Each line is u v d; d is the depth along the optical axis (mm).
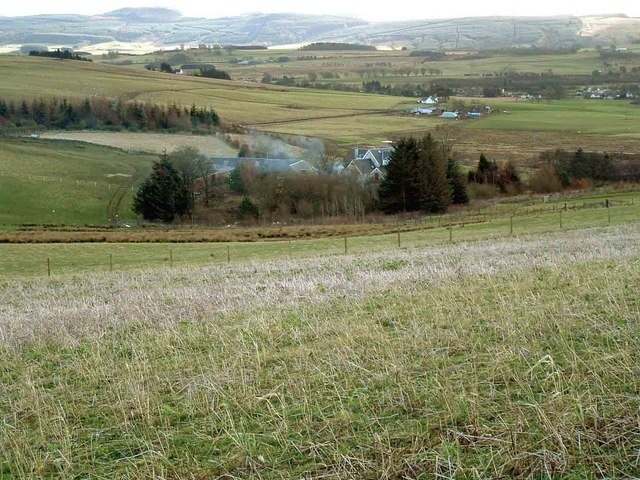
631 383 7203
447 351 9070
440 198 60281
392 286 15367
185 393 8680
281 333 11344
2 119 102375
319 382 8516
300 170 70188
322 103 141125
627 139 97562
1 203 65625
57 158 85312
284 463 6547
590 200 52750
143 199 62938
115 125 105562
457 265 18734
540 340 9211
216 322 13016
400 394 7641
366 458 6383
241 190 68312
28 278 28656
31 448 7359
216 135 102438
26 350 11891
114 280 25344
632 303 10789
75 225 57688
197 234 46969
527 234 34750
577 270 14773
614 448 6023
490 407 7113
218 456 6852
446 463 6043
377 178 66750
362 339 10359
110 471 6766
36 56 178125
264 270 24391
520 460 5949
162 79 158500
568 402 6871
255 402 8008
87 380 9711
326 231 47000
